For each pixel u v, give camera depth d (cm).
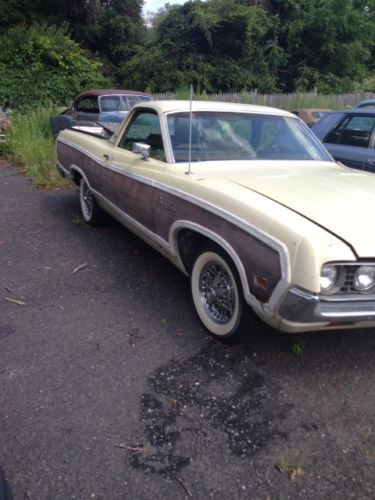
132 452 235
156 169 383
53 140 1102
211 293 328
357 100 2375
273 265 254
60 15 2905
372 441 245
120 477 221
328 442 244
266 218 266
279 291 252
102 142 521
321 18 2750
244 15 2647
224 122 414
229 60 2783
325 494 215
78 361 306
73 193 769
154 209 371
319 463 231
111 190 461
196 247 346
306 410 266
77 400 271
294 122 453
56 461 229
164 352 317
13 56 2091
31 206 684
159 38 2944
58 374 293
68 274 444
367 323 263
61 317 362
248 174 352
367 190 320
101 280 432
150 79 2812
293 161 408
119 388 281
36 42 2136
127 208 429
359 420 260
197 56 2756
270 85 2748
